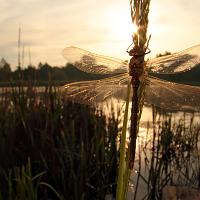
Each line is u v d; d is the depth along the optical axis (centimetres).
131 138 136
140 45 131
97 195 443
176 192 464
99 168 464
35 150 441
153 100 153
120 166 139
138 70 134
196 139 617
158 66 161
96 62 178
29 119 473
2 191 379
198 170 534
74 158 447
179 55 163
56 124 483
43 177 429
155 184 476
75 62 186
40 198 425
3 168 407
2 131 445
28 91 517
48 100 510
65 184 419
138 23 126
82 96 169
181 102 152
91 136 513
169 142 549
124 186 137
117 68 166
